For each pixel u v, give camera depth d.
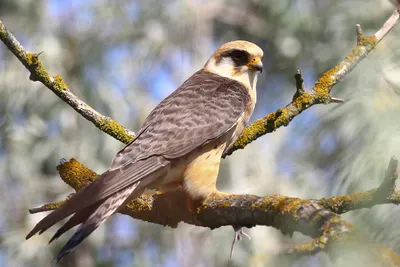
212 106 7.68
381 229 6.48
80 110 7.94
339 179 8.45
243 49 8.59
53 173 15.09
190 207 6.93
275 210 5.61
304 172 12.26
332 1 14.84
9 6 15.05
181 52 15.14
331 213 5.22
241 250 13.22
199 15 15.33
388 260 4.50
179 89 8.12
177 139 7.25
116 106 14.60
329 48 14.62
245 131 7.98
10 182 14.70
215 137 7.42
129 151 6.96
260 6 16.12
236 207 6.12
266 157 13.66
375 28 14.01
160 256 14.48
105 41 15.11
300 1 15.19
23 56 7.68
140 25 15.14
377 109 7.68
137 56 15.06
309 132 11.12
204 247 13.98
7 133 14.53
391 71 8.26
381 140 7.12
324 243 4.81
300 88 7.82
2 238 14.25
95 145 14.58
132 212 7.20
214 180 7.17
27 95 14.45
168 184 7.25
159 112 7.60
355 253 4.59
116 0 15.20
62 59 14.77
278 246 12.98
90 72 14.81
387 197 5.36
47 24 14.93
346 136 9.25
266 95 15.70
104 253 15.26
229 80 8.33
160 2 15.07
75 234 5.88
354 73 9.50
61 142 14.61
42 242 14.35
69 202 5.79
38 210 6.95
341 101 7.82
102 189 6.23
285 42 15.45
